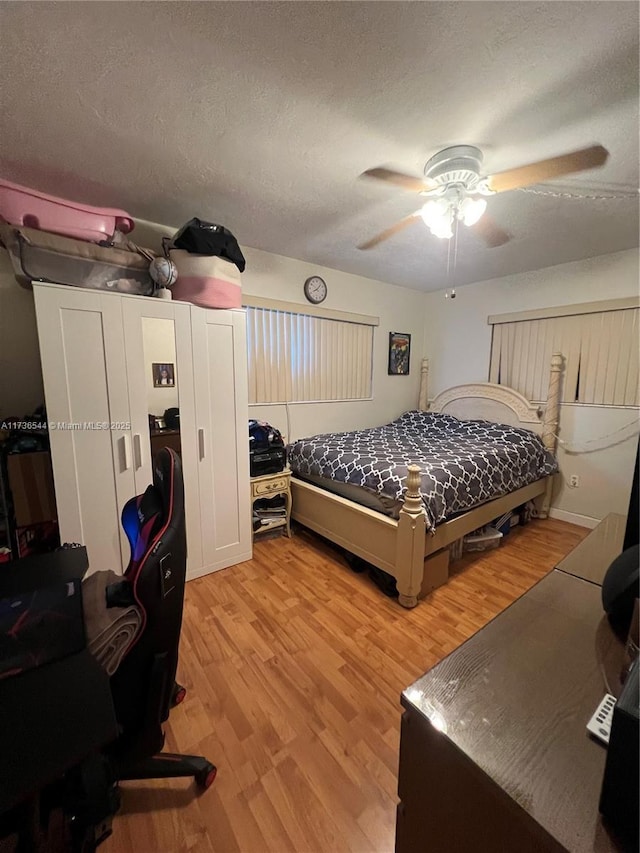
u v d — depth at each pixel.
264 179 1.93
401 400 4.53
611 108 1.39
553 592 1.03
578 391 3.32
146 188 2.03
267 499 3.11
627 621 0.86
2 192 1.68
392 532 2.20
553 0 0.99
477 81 1.27
